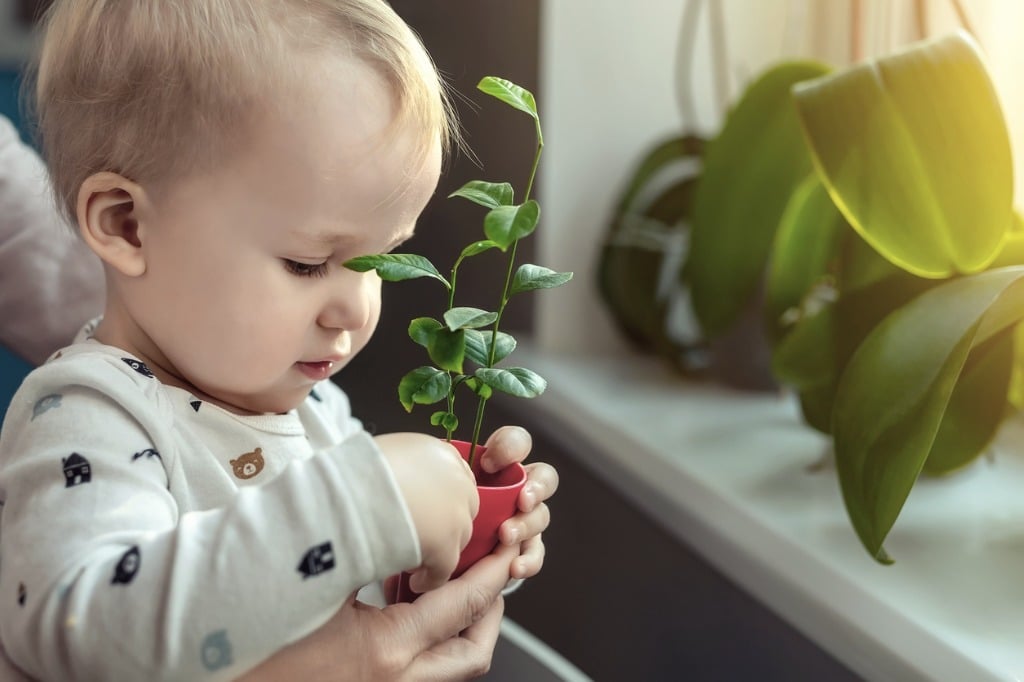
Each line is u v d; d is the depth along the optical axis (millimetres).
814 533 1029
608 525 1360
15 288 957
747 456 1243
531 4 1536
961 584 924
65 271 977
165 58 674
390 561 585
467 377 683
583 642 1434
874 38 1284
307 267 689
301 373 727
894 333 865
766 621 1034
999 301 825
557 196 1578
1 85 1761
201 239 672
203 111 663
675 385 1521
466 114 1678
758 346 1459
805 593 960
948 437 1021
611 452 1320
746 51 1574
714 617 1130
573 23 1525
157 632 561
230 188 664
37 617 582
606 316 1643
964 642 818
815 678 958
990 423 992
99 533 608
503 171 1620
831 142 922
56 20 739
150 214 684
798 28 1485
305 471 589
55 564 594
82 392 679
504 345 674
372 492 583
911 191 900
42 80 753
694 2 1512
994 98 884
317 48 671
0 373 1553
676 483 1190
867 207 911
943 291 868
